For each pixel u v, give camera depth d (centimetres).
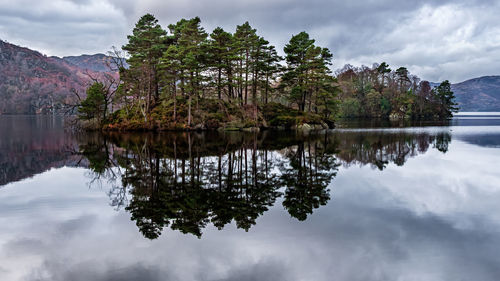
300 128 5141
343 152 2605
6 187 1463
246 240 851
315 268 697
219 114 5059
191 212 1091
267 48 5100
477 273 677
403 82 11825
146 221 1007
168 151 2609
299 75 5347
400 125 6662
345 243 829
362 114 10538
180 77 4628
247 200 1232
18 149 2836
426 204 1181
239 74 5406
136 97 5475
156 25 5009
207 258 750
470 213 1077
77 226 967
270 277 661
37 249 805
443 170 1878
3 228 954
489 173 1797
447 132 4762
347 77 11288
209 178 1630
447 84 11706
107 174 1741
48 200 1251
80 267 709
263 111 5469
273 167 1942
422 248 798
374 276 664
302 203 1191
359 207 1142
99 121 5078
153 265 718
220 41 5084
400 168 1939
